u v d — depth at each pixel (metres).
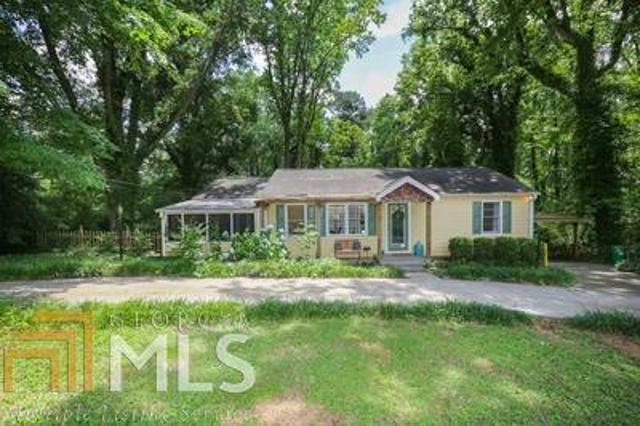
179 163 35.19
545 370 6.73
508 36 15.52
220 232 23.73
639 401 5.78
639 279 15.66
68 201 27.86
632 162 21.59
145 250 23.66
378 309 9.61
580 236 24.45
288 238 20.72
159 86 27.44
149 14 14.05
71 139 13.42
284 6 28.06
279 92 32.16
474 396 5.80
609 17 19.12
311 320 9.12
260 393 5.74
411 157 39.44
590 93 21.84
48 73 14.49
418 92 33.66
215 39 25.05
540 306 11.05
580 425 5.16
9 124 11.76
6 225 22.28
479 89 29.22
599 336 8.53
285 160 32.34
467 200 20.44
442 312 9.45
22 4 12.39
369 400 5.62
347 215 20.66
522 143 32.97
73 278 15.73
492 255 18.52
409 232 20.66
